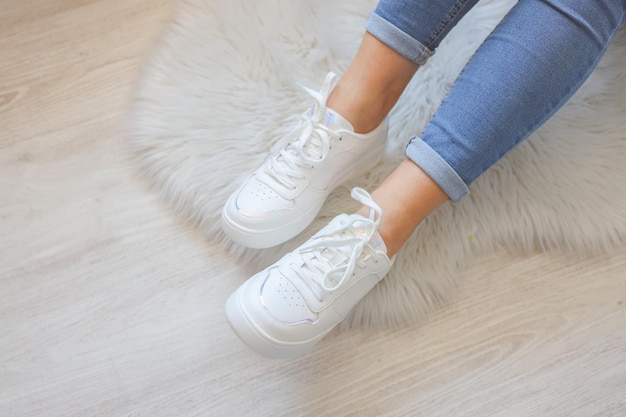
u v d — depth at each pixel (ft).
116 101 3.28
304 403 2.76
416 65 2.50
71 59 3.36
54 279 2.96
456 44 3.05
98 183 3.13
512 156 2.94
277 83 3.10
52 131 3.23
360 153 2.69
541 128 2.96
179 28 3.25
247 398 2.77
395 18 2.34
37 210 3.08
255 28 3.18
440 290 2.87
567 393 2.75
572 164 2.92
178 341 2.85
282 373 2.80
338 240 2.37
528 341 2.83
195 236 3.03
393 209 2.42
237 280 2.95
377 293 2.84
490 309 2.89
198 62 3.17
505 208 2.92
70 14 3.44
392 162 2.95
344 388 2.78
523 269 2.94
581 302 2.89
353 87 2.52
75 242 3.02
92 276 2.96
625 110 3.00
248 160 2.99
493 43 2.24
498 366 2.80
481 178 2.93
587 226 2.90
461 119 2.23
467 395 2.76
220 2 3.26
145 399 2.77
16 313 2.90
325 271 2.40
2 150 3.20
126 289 2.94
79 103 3.28
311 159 2.54
